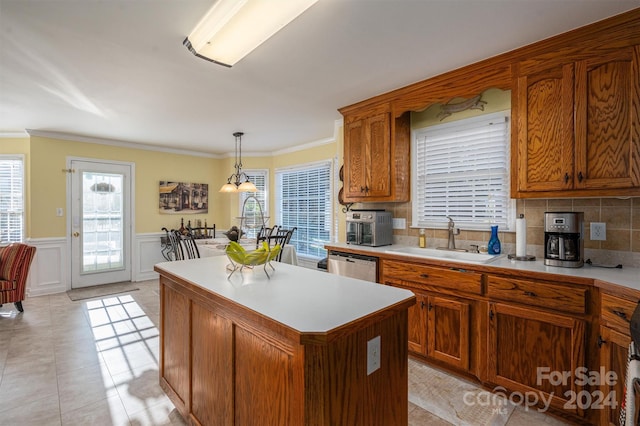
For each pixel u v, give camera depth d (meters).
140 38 1.96
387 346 1.32
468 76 2.43
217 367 1.51
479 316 2.18
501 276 2.07
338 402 1.12
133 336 3.06
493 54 2.22
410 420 1.88
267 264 2.17
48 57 2.20
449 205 2.98
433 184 3.09
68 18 1.74
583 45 1.92
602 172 1.87
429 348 2.44
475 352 2.21
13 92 2.84
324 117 3.73
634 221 2.01
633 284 1.57
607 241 2.10
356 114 3.26
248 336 1.31
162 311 2.07
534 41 2.05
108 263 5.00
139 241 5.27
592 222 2.16
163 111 3.45
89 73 2.46
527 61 2.15
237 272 1.92
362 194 3.23
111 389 2.19
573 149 1.97
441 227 3.01
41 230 4.38
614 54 1.82
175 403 1.89
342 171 3.77
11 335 3.06
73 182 4.64
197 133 4.50
